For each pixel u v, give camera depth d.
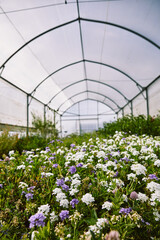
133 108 13.82
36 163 2.52
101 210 1.48
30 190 1.67
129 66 9.23
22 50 7.07
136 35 6.72
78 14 6.13
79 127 20.28
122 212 1.20
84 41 7.94
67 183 1.81
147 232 1.18
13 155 2.93
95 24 6.65
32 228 1.19
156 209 1.23
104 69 10.95
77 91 16.47
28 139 6.39
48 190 1.74
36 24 6.09
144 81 9.92
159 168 1.99
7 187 1.83
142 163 2.33
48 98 13.84
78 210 1.38
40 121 7.89
